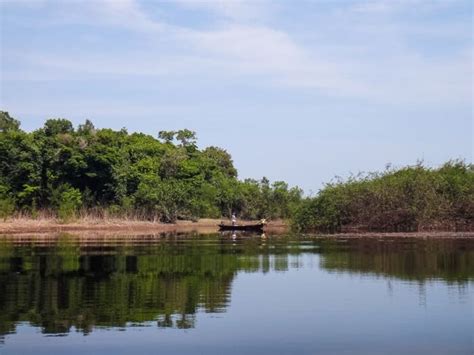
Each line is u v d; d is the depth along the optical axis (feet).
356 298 52.34
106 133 259.80
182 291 56.44
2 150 239.30
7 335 39.99
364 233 148.36
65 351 36.32
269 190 313.94
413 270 69.46
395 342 38.45
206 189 288.10
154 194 248.52
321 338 39.47
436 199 152.25
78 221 214.07
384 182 156.97
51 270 71.41
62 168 241.35
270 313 46.32
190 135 337.93
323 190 162.50
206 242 124.67
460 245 102.42
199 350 36.73
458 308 47.80
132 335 40.06
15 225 192.54
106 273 69.00
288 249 100.58
